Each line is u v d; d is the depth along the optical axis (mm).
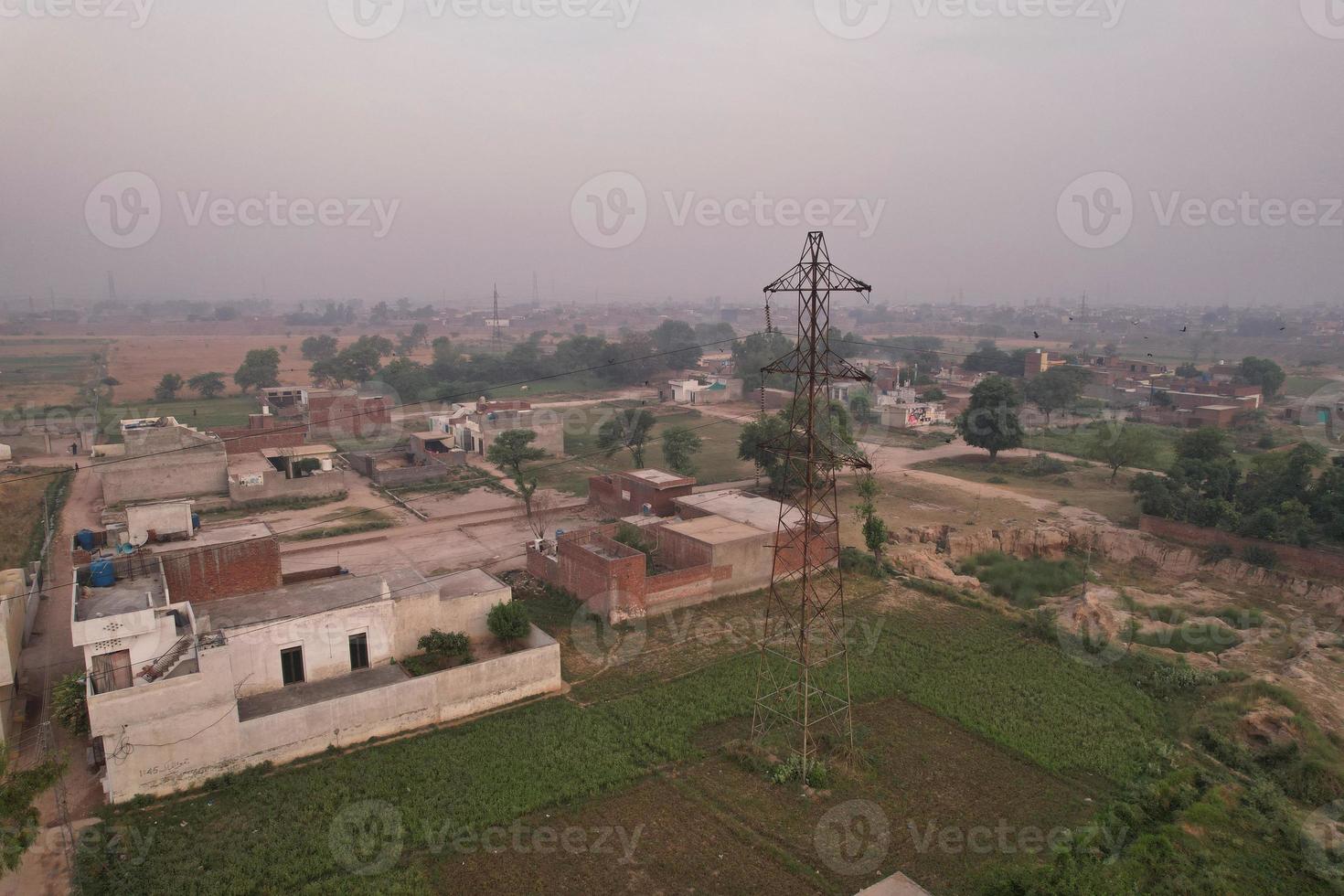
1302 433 90312
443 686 31234
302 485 64250
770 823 26078
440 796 26766
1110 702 34062
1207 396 100562
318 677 31125
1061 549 56656
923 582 47000
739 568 45344
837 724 31797
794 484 65875
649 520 50875
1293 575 48000
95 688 26984
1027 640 40094
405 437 87875
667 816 26359
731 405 119000
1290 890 23641
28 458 74875
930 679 35719
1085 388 120625
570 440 89812
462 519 59469
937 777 28750
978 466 79500
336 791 26703
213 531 37625
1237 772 29672
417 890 22516
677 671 36312
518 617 34062
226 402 116375
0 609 28969
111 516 56281
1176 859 24078
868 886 23141
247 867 23109
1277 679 35469
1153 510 56656
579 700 33625
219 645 26922
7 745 26297
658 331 185000
